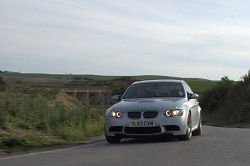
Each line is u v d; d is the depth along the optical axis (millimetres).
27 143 11281
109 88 59656
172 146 9359
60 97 27578
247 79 45719
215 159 7422
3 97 15766
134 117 10398
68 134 14086
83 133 15789
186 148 8945
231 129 16281
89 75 95938
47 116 15016
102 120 22359
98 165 7090
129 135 10375
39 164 7465
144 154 8203
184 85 12156
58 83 72188
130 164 7098
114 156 8078
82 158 7977
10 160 8141
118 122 10445
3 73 79312
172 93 11625
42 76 85000
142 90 11836
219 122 39438
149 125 10258
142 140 11359
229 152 8195
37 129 13812
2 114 12984
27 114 14406
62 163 7453
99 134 16938
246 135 11625
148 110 10359
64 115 16234
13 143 10844
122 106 10703
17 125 13352
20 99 15555
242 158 7477
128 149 9102
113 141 10953
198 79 95000
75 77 89750
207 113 50188
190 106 11328
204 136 12125
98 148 9648
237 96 43625
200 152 8281
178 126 10336
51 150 9703
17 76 75938
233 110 39875
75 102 29031
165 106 10469
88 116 19703
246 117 35875
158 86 11930
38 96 20625
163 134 10289
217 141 10195
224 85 50531
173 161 7293
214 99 49969
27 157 8477
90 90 57688
